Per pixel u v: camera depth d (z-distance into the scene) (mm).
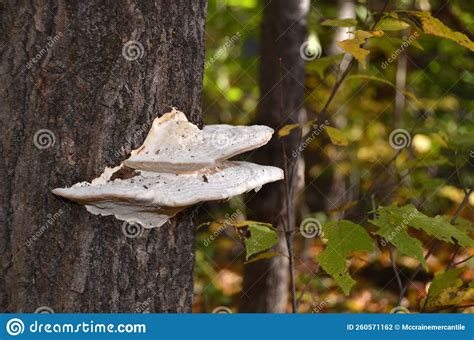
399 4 6570
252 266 4621
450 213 6973
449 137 3490
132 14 2232
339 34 6195
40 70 2188
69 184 2219
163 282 2410
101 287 2291
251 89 9352
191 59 2424
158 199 2109
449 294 2859
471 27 7074
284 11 4422
